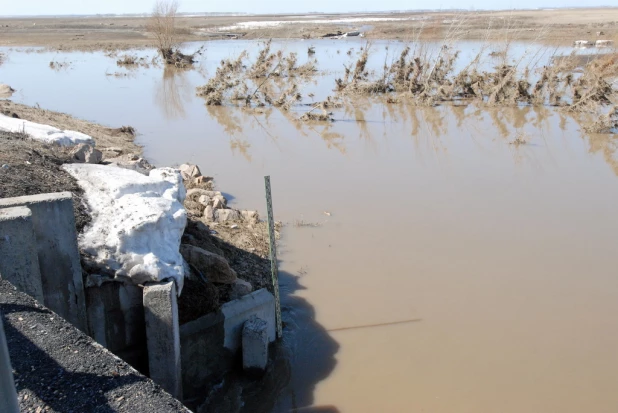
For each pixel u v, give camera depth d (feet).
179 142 60.08
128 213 22.62
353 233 37.35
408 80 92.07
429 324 27.61
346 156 55.93
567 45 147.02
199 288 23.21
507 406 22.45
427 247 35.53
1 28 274.16
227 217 37.47
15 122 37.45
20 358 13.92
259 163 52.95
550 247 35.68
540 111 79.41
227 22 345.51
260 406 22.16
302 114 76.33
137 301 20.98
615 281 31.60
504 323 27.71
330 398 22.74
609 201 43.88
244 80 96.58
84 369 13.91
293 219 39.34
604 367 24.71
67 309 19.95
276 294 25.75
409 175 49.90
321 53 147.02
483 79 88.22
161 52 131.64
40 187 24.14
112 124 66.85
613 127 68.54
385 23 261.65
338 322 27.66
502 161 54.90
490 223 39.34
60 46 170.19
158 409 13.04
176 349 20.04
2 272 17.39
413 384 23.58
